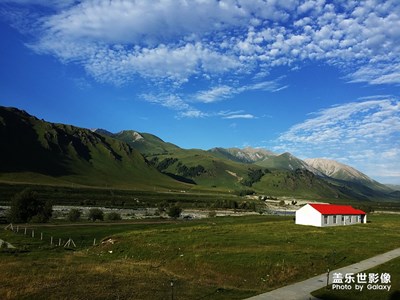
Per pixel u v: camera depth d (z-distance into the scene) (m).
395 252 45.94
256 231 69.81
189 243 54.44
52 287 29.22
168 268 43.44
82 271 35.94
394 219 122.06
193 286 31.50
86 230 77.06
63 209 152.38
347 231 72.69
